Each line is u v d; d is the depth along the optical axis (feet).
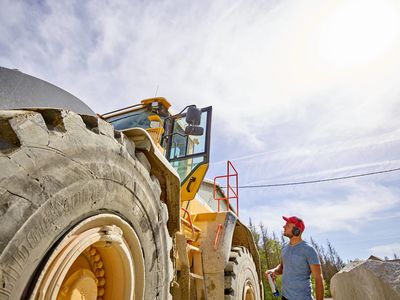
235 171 15.88
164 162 6.83
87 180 4.38
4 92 4.72
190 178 13.39
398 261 27.84
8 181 3.23
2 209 3.12
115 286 5.16
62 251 3.90
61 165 3.96
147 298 5.66
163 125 13.93
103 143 4.91
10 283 3.13
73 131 4.31
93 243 4.65
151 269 5.92
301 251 10.43
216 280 10.69
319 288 9.71
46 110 4.18
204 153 13.50
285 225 11.43
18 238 3.23
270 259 115.34
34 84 5.42
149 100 15.08
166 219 6.79
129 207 5.43
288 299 10.19
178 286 7.75
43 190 3.62
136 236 5.50
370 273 27.30
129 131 6.33
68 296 4.27
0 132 3.50
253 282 13.85
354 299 32.09
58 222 3.82
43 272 3.52
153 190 6.34
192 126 10.86
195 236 11.55
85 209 4.35
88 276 4.68
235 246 14.48
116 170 5.14
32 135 3.64
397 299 22.50
